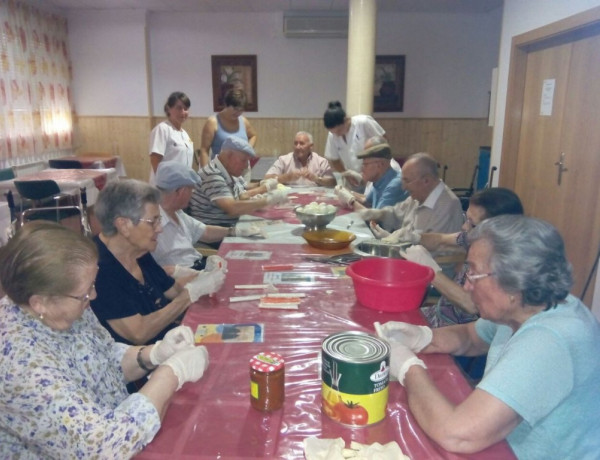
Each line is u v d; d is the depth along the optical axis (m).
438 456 0.92
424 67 6.47
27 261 0.92
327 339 1.08
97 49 6.39
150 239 1.62
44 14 5.78
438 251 2.37
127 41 6.35
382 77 6.49
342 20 6.20
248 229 2.60
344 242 2.28
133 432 0.91
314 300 1.69
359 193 3.91
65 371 0.95
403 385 1.12
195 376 1.11
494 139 4.16
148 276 1.83
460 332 1.38
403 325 1.32
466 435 0.90
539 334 0.96
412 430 1.00
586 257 3.02
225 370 1.22
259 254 2.24
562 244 1.00
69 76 6.40
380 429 1.00
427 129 6.63
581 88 3.06
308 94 6.61
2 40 5.04
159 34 6.45
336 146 4.22
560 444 0.99
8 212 2.99
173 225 2.40
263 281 1.87
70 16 6.30
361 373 0.97
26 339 0.92
